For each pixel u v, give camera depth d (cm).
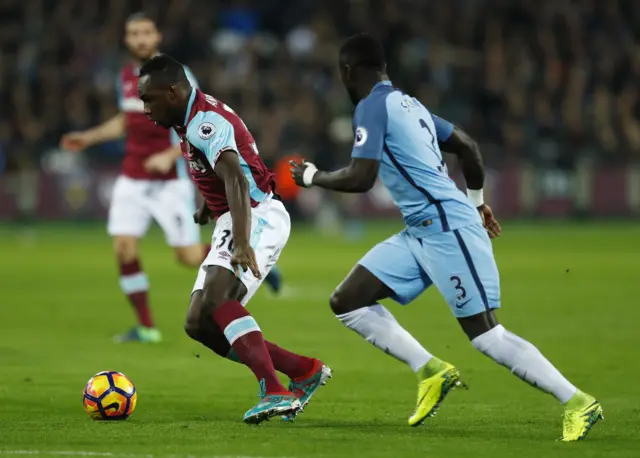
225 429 2120
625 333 3809
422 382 2172
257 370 2136
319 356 3284
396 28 11050
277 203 2252
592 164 10331
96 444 1942
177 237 3716
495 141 10488
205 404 2494
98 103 10162
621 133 10775
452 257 2103
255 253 2180
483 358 3262
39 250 7731
